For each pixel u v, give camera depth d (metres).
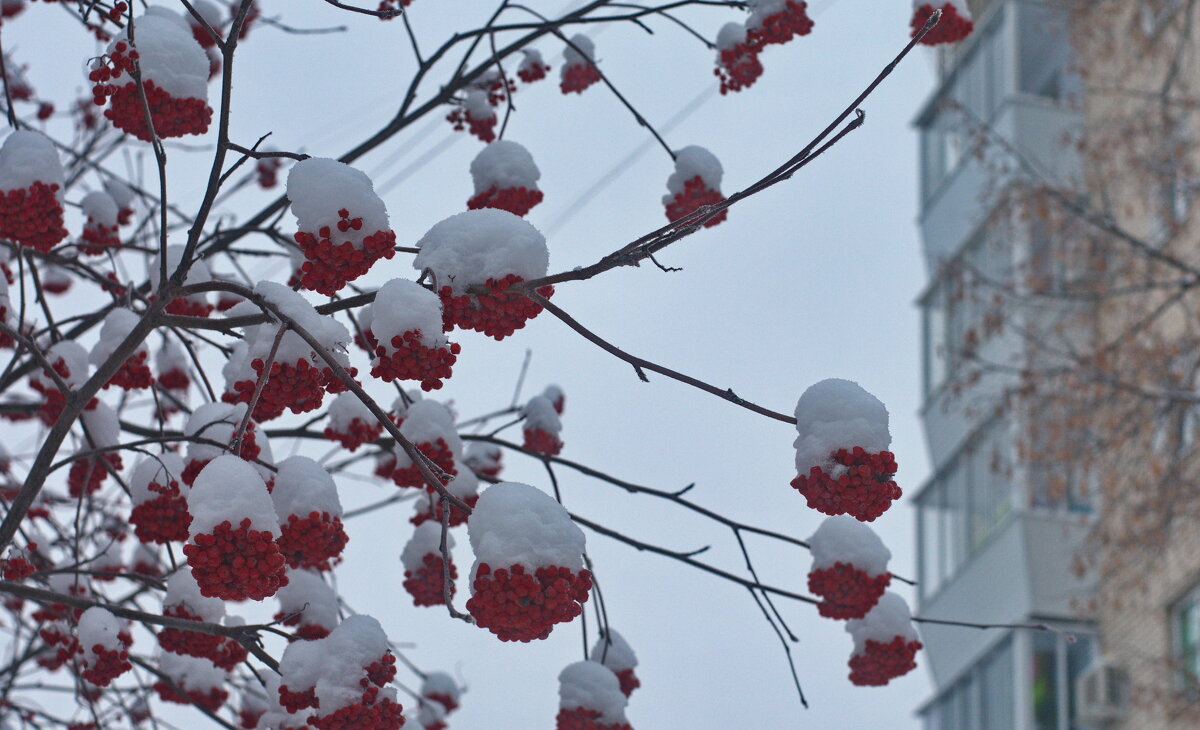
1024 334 14.66
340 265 4.19
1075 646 18.25
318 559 4.47
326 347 4.34
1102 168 16.08
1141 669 16.78
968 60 21.50
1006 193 15.30
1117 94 17.81
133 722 7.31
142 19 5.05
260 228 6.74
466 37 6.70
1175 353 13.83
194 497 3.89
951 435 20.48
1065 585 18.31
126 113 4.98
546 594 3.82
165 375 6.96
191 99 5.00
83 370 5.68
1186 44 16.83
